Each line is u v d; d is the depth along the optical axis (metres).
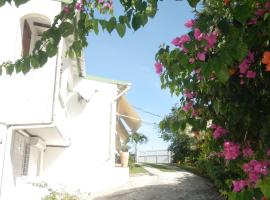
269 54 3.19
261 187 2.84
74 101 18.19
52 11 11.62
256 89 3.95
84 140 18.08
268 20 3.39
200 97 4.59
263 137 3.79
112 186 18.16
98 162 18.05
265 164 3.59
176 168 25.03
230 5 3.54
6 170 11.05
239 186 3.62
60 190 14.12
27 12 11.52
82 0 4.07
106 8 4.28
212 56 3.03
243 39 3.36
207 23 3.31
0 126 11.06
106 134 18.41
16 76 11.31
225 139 4.38
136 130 28.52
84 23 3.99
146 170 23.59
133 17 3.41
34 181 12.69
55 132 13.13
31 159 14.51
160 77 4.66
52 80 11.54
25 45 12.27
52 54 3.88
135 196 16.14
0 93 11.18
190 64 3.23
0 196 10.76
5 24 11.34
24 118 11.25
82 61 15.51
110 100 18.73
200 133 4.86
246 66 3.76
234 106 4.06
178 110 4.89
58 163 17.00
